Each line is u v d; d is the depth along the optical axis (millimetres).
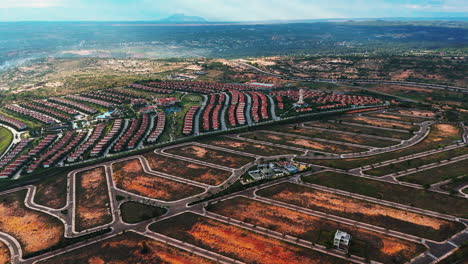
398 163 198625
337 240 127688
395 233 135250
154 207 163375
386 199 160250
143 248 132875
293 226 142875
